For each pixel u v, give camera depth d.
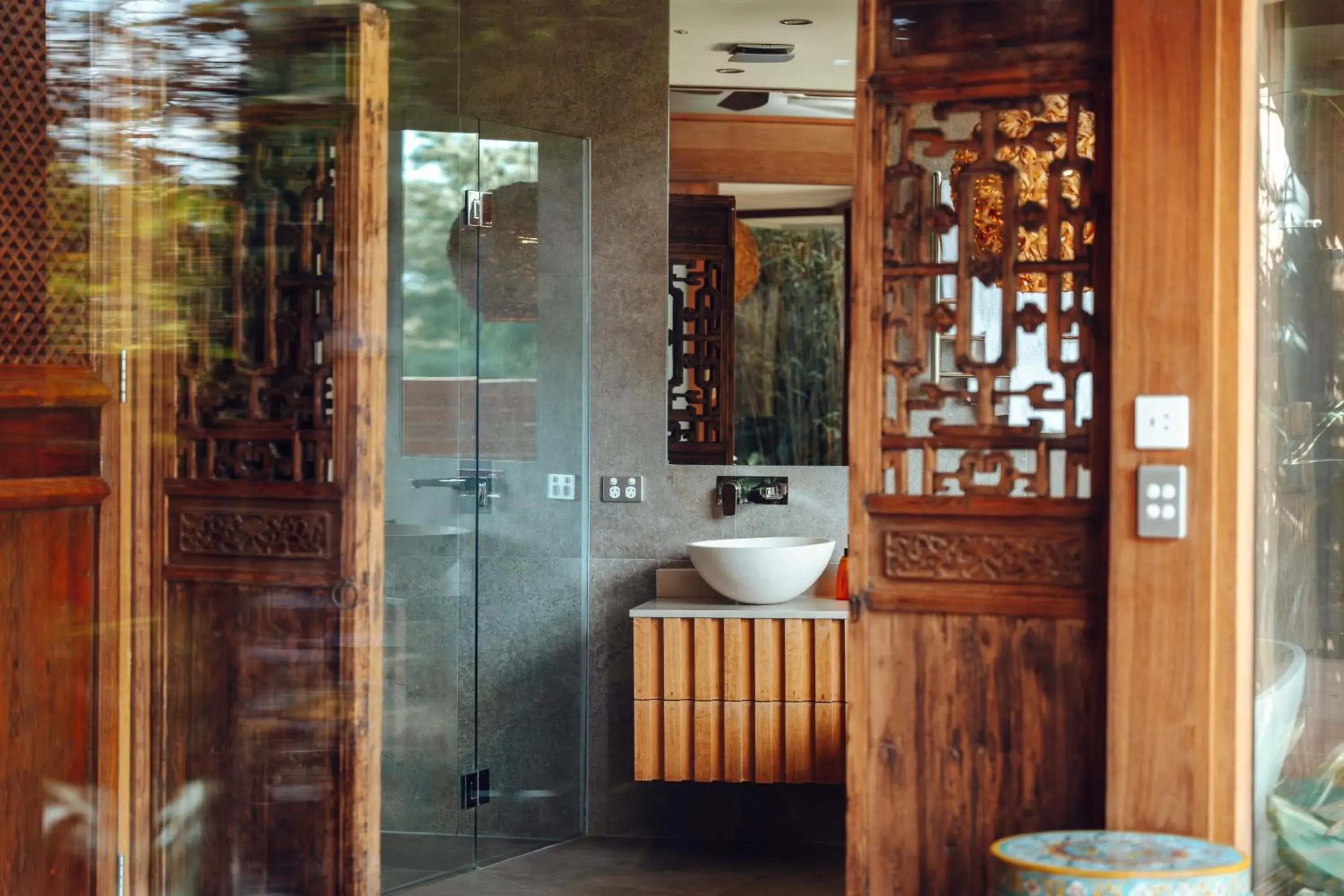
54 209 2.79
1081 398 3.70
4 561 2.63
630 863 3.87
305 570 3.03
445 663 3.79
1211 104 2.27
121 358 2.91
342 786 3.02
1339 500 2.48
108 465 2.90
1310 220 2.50
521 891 3.63
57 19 2.77
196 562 3.06
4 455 2.64
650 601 3.96
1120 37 2.31
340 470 3.01
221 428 3.05
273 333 3.05
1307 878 2.43
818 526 4.06
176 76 2.93
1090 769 2.39
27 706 2.69
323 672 3.03
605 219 4.13
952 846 2.46
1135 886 1.98
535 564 4.02
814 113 4.07
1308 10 2.48
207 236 3.02
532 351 4.00
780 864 3.87
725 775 3.67
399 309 3.73
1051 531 2.40
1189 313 2.28
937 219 2.46
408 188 3.74
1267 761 2.46
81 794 2.83
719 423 4.10
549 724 4.06
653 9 4.11
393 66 3.96
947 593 2.45
